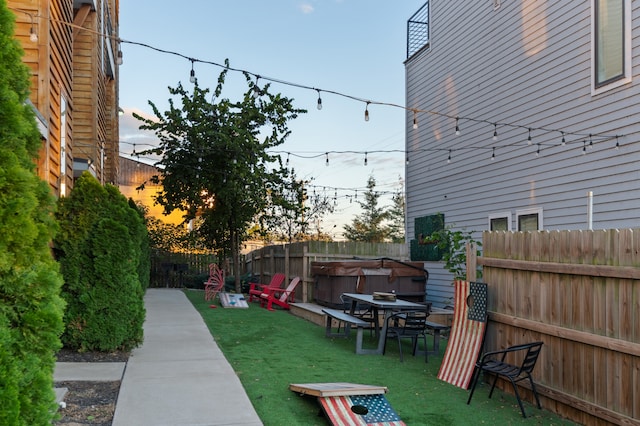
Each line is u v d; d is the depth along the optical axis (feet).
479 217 37.96
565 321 17.01
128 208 23.59
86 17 35.47
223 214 55.52
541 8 31.89
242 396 17.02
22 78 10.15
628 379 14.52
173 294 54.60
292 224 90.48
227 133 52.60
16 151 9.57
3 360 8.22
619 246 14.99
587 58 28.40
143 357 22.48
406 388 19.66
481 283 21.13
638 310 14.26
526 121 33.14
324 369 22.11
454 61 41.39
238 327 33.17
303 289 46.57
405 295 40.29
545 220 31.30
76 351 22.58
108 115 50.26
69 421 14.15
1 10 9.60
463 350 21.15
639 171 25.02
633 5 25.53
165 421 14.44
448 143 42.16
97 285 22.49
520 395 19.10
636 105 25.29
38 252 9.67
